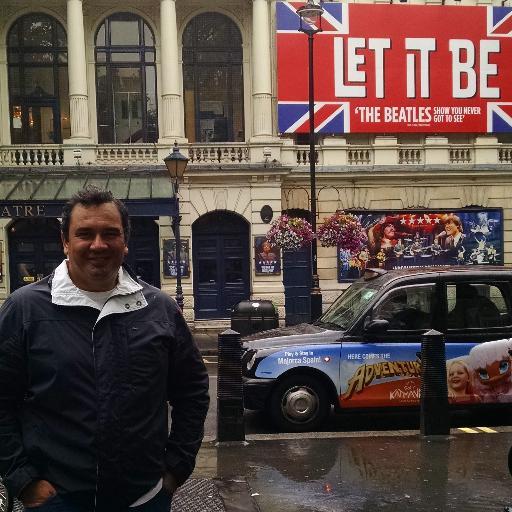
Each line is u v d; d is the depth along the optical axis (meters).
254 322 14.91
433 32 23.66
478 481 5.41
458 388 7.53
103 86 23.50
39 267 22.56
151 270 22.78
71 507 2.48
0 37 23.02
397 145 23.48
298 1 23.02
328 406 7.62
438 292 7.73
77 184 21.38
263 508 4.85
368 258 23.34
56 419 2.50
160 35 23.41
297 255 23.23
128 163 22.55
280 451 6.44
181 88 23.45
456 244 23.67
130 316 2.64
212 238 22.91
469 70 23.88
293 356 7.48
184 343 2.83
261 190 22.34
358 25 23.30
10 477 2.49
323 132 23.28
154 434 2.60
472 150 23.92
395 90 23.55
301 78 23.08
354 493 5.16
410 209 23.48
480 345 7.59
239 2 23.55
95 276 2.57
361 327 7.63
